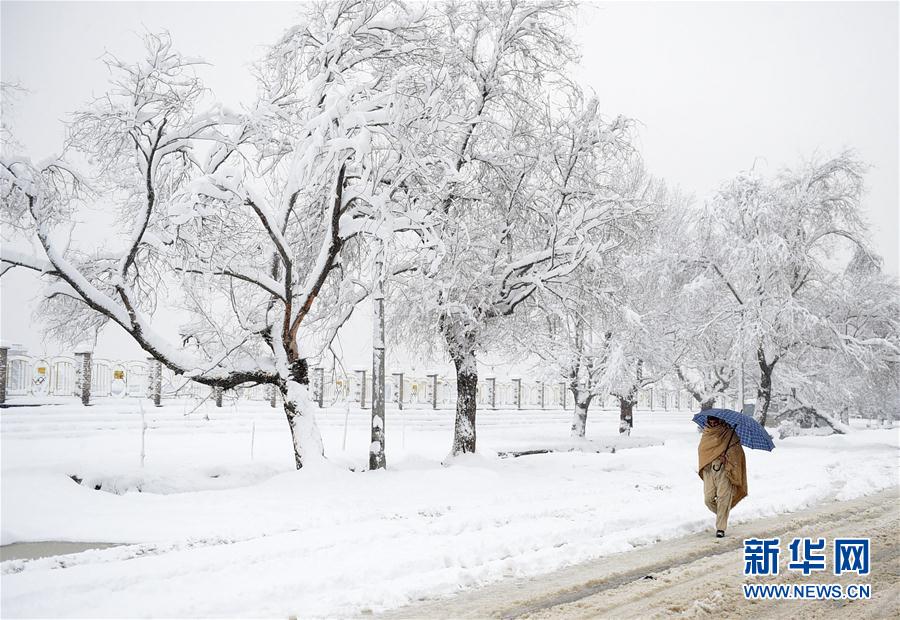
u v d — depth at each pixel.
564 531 10.04
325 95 15.73
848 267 32.75
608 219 18.53
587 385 29.00
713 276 31.97
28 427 20.38
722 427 10.83
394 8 16.98
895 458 23.20
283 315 15.53
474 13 18.41
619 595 7.11
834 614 6.68
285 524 10.15
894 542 9.91
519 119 18.58
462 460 17.98
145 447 19.33
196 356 16.19
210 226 15.76
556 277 18.59
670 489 15.70
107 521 10.27
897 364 32.22
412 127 15.10
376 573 7.61
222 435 23.25
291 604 6.53
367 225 14.89
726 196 31.47
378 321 16.58
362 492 13.29
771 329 28.91
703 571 8.18
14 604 6.32
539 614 6.44
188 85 14.22
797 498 13.83
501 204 18.61
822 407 36.03
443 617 6.30
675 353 32.00
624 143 18.58
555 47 18.69
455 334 18.48
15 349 25.81
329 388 32.56
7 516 10.13
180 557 8.03
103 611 6.18
